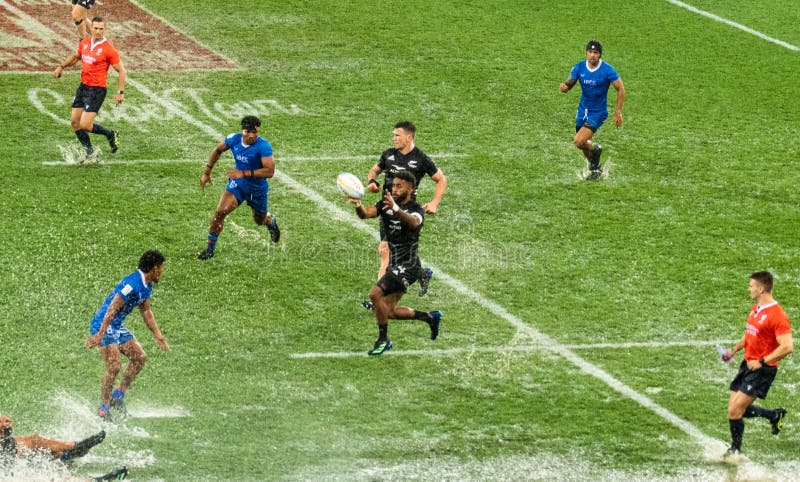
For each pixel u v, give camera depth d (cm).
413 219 4241
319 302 4959
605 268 5388
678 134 7088
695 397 4369
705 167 6631
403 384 4369
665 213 6009
